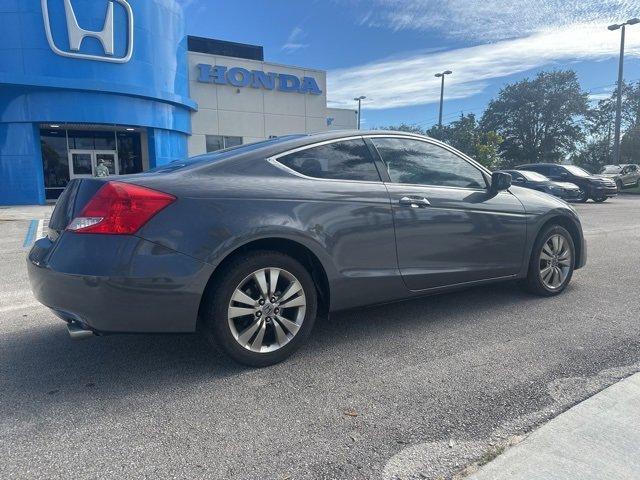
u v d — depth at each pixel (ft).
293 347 10.55
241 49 89.61
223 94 78.07
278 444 7.55
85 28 58.18
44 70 56.95
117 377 9.96
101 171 67.31
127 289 8.80
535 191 15.83
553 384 9.40
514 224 14.02
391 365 10.39
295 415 8.39
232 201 9.64
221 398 9.03
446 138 166.91
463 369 10.16
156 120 66.54
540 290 15.20
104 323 8.93
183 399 9.00
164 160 69.00
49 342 12.00
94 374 10.12
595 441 7.43
